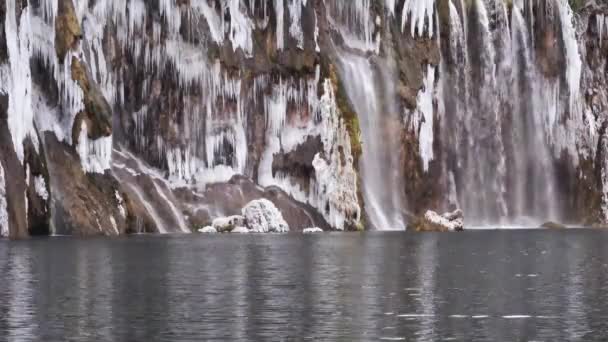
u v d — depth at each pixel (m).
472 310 42.59
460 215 156.50
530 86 179.38
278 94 145.88
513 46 179.12
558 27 182.00
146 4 137.75
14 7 109.50
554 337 35.53
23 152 109.44
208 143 139.50
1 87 107.69
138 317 40.12
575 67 182.12
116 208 121.69
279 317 40.34
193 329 37.16
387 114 159.88
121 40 136.12
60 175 116.81
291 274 59.78
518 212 176.75
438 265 68.00
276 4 147.50
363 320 39.56
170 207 131.62
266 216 136.00
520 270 63.69
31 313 41.06
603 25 188.62
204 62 140.00
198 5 141.00
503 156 175.50
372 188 156.88
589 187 182.25
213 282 54.34
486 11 177.88
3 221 105.94
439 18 170.62
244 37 144.62
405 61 163.00
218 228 132.88
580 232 144.00
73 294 47.88
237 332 36.53
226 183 138.75
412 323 38.88
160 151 136.75
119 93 135.75
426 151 164.38
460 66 172.38
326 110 148.38
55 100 120.12
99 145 122.19
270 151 144.62
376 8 160.38
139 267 64.56
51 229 113.50
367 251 85.44
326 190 146.12
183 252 81.69
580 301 45.75
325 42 152.75
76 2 129.88
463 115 171.75
